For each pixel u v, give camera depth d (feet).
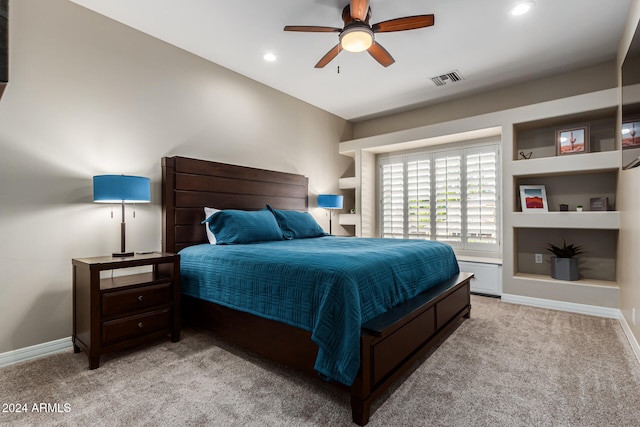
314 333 5.34
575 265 11.33
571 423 4.93
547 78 12.46
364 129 17.98
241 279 7.07
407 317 6.03
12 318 7.29
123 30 9.25
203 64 11.24
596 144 11.60
